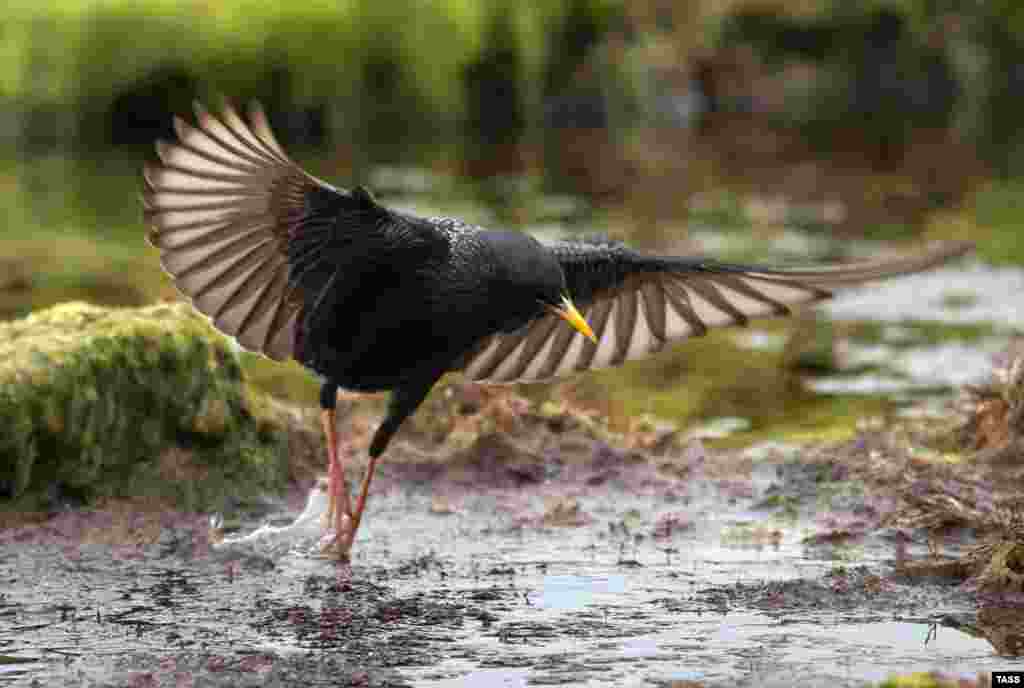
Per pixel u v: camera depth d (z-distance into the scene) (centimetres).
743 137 4028
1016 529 1080
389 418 1024
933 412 1541
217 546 1116
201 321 1246
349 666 869
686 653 894
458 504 1231
